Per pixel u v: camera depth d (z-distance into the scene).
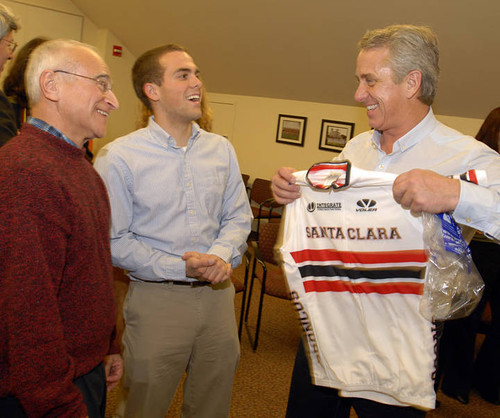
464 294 1.08
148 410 1.45
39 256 0.88
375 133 1.29
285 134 5.45
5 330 0.89
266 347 2.93
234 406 2.25
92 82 1.04
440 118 4.25
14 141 0.95
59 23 5.90
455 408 2.43
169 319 1.43
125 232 1.44
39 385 0.88
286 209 1.30
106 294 1.08
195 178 1.51
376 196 1.14
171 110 1.48
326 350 1.24
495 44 3.18
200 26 4.91
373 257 1.15
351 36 3.83
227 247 1.51
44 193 0.90
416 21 3.31
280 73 4.94
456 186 0.95
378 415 1.21
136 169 1.43
